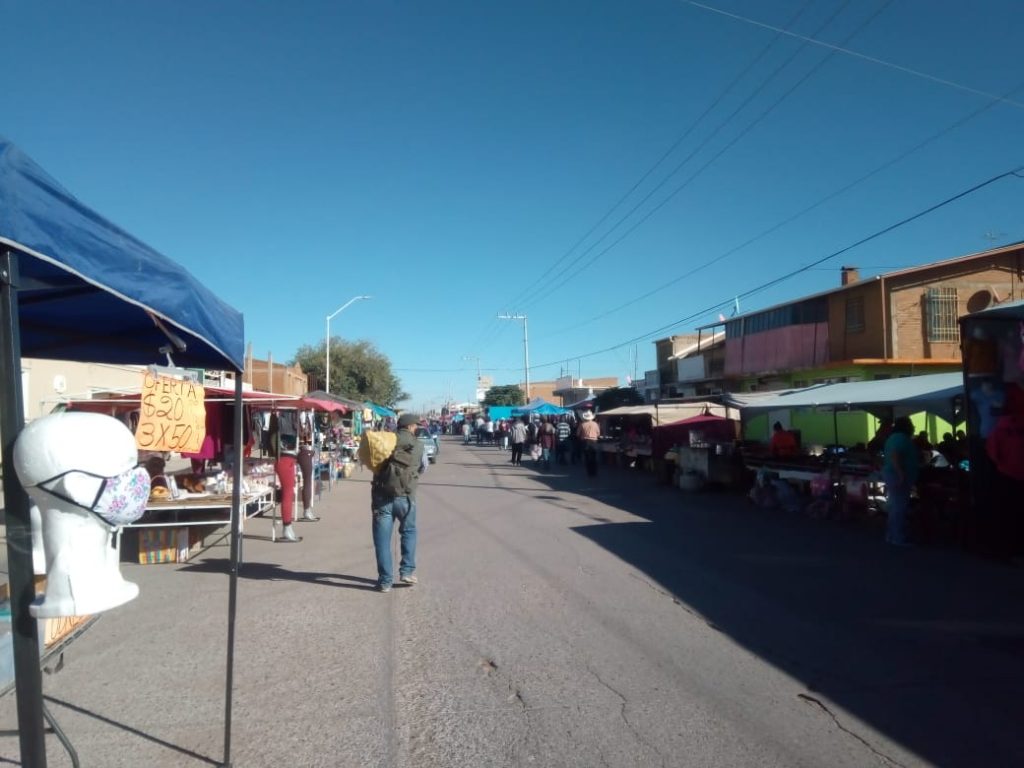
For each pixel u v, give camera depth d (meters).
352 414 30.08
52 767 4.13
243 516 10.18
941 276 23.84
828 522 12.91
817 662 5.82
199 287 3.89
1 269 2.61
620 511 14.77
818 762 4.17
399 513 8.22
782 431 16.75
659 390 40.94
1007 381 9.70
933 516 11.22
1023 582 8.37
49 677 5.55
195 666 5.79
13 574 2.79
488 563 9.65
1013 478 9.71
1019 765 4.12
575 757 4.27
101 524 2.95
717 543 10.99
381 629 6.73
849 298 25.06
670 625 6.82
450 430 91.81
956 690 5.23
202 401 6.96
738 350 31.14
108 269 3.02
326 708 4.98
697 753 4.29
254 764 4.20
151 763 4.20
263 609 7.41
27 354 4.98
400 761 4.23
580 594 7.97
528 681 5.44
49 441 2.84
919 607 7.38
